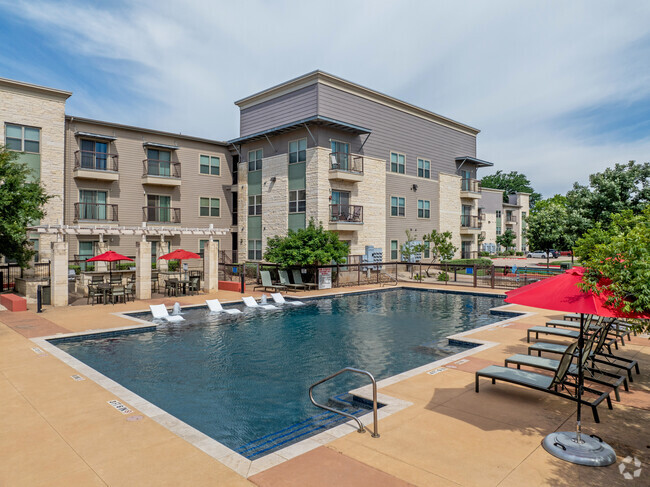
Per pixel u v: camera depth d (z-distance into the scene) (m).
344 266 26.72
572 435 5.11
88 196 28.00
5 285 23.00
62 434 5.36
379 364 9.66
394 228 32.78
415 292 23.72
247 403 7.29
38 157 25.28
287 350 10.91
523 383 6.28
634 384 7.39
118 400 6.65
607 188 19.48
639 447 4.94
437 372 8.20
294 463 4.56
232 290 22.48
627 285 4.68
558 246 31.97
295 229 28.20
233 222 35.56
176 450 4.91
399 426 5.57
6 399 6.65
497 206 57.19
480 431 5.40
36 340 10.80
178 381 8.46
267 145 30.33
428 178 35.94
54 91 25.62
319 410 6.93
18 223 17.89
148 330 12.97
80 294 20.70
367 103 30.59
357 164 29.38
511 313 15.57
